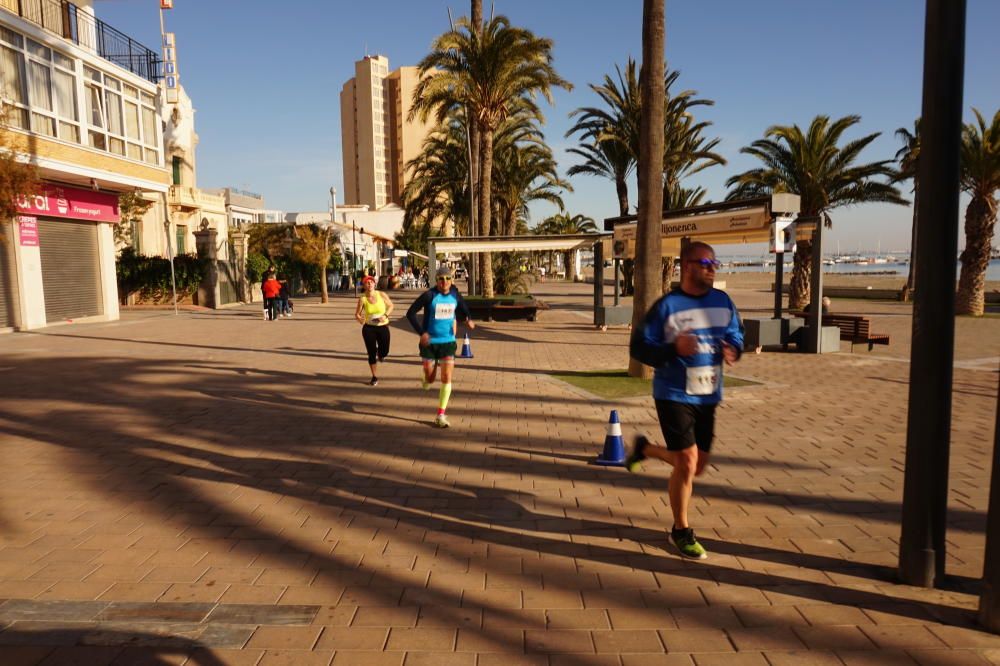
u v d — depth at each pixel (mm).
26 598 3391
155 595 3428
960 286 25250
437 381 10070
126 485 5230
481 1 23375
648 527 4355
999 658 2818
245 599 3387
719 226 14047
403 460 5910
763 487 5117
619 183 29062
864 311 27328
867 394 8898
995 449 2959
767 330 13562
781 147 26516
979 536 4160
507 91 23609
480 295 27000
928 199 3201
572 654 2887
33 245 18375
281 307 24375
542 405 8258
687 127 27609
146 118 21750
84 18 18844
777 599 3359
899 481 5254
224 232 42250
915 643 2936
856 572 3658
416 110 24859
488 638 3020
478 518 4527
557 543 4102
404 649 2926
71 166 17500
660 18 9195
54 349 14188
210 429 7062
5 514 4605
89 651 2900
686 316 3783
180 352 13750
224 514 4605
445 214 37312
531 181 34531
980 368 11266
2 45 15320
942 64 3154
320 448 6309
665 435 3867
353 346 14891
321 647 2943
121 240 29812
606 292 45719
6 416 7703
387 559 3875
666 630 3080
